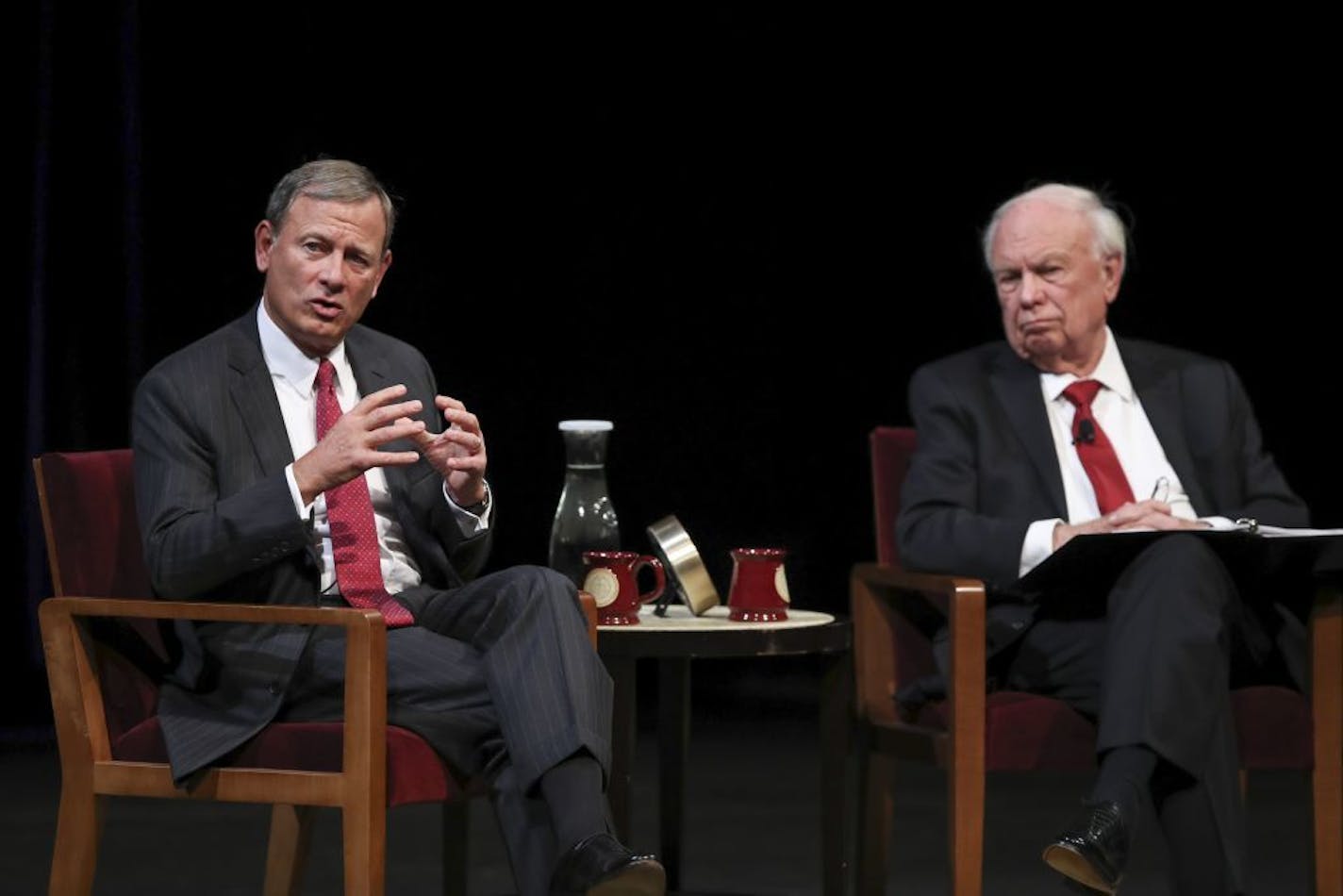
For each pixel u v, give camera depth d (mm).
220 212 19625
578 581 11828
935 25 21547
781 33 21516
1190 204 21328
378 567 10508
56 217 18906
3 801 15930
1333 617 11281
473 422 10398
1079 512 12453
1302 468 21344
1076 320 12547
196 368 10422
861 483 22062
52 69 18797
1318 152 21047
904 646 12281
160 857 14031
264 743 9555
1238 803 10656
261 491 9711
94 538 10180
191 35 19438
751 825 15570
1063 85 21453
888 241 21812
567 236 21375
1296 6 20938
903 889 13109
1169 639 10594
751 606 11672
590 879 8938
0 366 18922
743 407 21906
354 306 10641
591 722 9477
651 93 21391
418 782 9516
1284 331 21297
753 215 21688
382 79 20500
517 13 20906
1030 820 15945
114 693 9977
